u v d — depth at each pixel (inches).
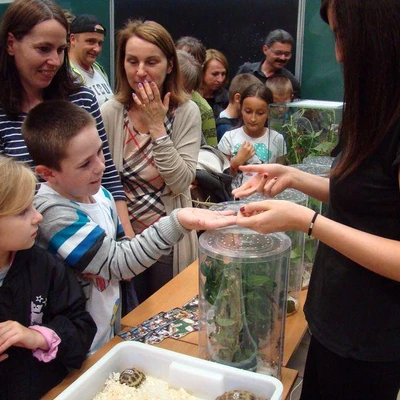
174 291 59.6
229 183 91.3
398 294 39.1
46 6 54.8
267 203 40.2
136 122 72.1
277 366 44.4
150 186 72.8
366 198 37.1
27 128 46.8
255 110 104.3
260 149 101.7
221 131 125.7
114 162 72.7
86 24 111.5
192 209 47.7
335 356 43.3
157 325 51.6
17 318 42.9
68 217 46.0
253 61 159.5
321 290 43.2
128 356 41.0
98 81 119.6
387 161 35.3
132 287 63.8
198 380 38.1
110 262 47.1
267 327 42.8
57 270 44.5
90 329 45.8
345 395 44.3
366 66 34.2
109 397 37.5
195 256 74.8
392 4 32.5
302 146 75.3
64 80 61.9
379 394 42.8
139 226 73.9
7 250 40.8
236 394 36.0
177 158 69.2
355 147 36.1
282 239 44.2
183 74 108.3
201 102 113.8
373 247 35.1
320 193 49.3
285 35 138.5
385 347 40.2
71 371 44.6
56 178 46.8
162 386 39.4
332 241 37.0
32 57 54.8
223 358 42.7
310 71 152.6
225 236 44.3
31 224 40.6
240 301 41.6
